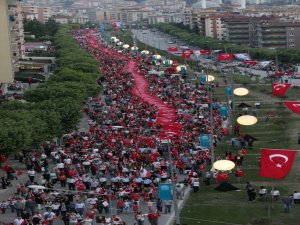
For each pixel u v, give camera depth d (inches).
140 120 4852.4
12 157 4131.4
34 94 5310.0
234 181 3376.0
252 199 2992.1
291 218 2709.2
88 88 6343.5
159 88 6934.1
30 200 2770.7
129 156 3651.6
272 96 6668.3
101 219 2568.9
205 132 4355.3
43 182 3127.5
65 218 2637.8
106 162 3501.5
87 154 3690.9
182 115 4970.5
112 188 3006.9
